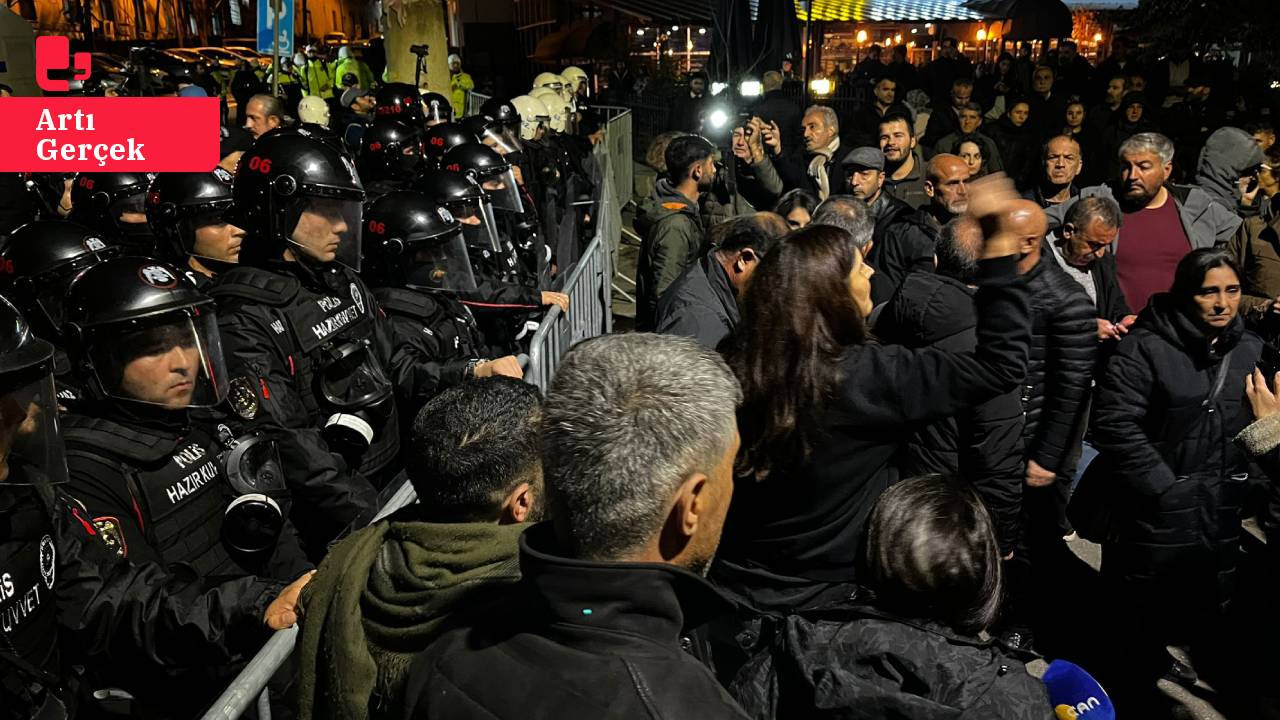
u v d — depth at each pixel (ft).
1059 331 11.85
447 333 13.55
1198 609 11.87
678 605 4.04
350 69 54.80
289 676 6.72
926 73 60.18
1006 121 37.47
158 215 11.05
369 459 10.85
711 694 3.84
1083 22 92.43
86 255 9.81
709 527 4.31
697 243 18.11
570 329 17.53
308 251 10.50
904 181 21.40
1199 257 11.09
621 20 86.48
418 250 13.47
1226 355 11.34
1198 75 49.75
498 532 5.27
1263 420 9.55
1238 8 60.18
